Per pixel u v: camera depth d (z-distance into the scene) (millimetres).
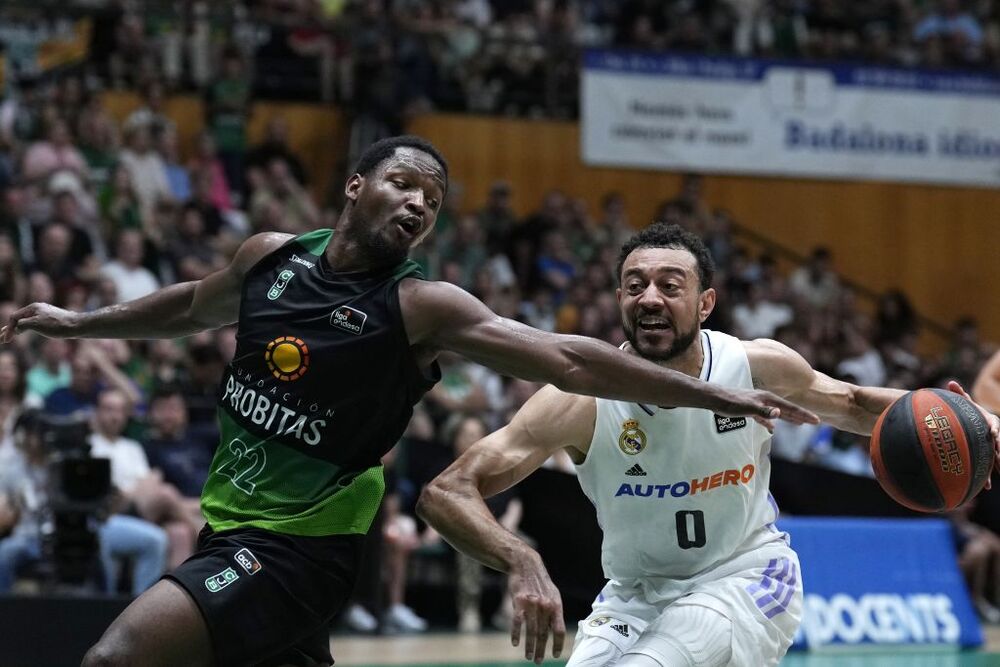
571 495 10805
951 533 10898
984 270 18453
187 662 3785
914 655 9719
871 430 4590
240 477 3971
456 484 4109
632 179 17125
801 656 9586
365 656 9000
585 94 14750
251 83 15688
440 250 14172
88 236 12477
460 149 16391
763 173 15180
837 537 10422
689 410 4219
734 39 17047
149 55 15328
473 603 10859
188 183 14266
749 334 15008
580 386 3652
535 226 15062
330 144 15977
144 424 10125
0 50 14195
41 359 10523
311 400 3906
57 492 7832
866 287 18094
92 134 13750
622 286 4312
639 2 16906
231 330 11430
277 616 3885
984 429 4223
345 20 15156
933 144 15633
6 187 12891
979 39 18203
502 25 16578
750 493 4363
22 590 9242
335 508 3949
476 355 3818
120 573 9125
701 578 4375
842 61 15383
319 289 3969
